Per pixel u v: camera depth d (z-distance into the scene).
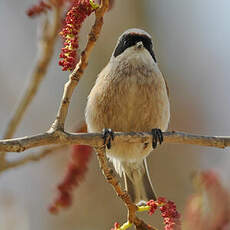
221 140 8.23
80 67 7.34
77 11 7.23
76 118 15.09
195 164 14.30
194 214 8.30
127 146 9.99
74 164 9.37
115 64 9.80
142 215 13.56
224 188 8.51
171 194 14.28
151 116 9.71
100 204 14.18
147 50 10.04
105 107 9.70
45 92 16.30
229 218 8.20
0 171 9.47
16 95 15.83
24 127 15.79
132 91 9.56
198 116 15.84
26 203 14.60
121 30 16.03
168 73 16.36
